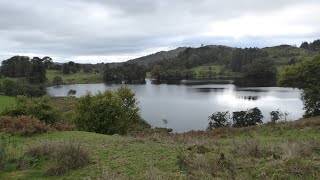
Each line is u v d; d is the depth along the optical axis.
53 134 17.58
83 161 10.01
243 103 79.38
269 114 61.22
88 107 27.83
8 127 17.88
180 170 9.29
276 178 8.27
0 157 9.90
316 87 48.66
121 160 10.41
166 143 14.31
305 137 22.53
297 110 66.12
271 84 137.25
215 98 91.56
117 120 28.36
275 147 11.37
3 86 110.44
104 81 190.50
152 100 91.06
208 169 8.99
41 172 9.64
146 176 8.48
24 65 176.12
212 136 27.69
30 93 111.94
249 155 10.61
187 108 74.50
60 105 71.94
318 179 8.06
